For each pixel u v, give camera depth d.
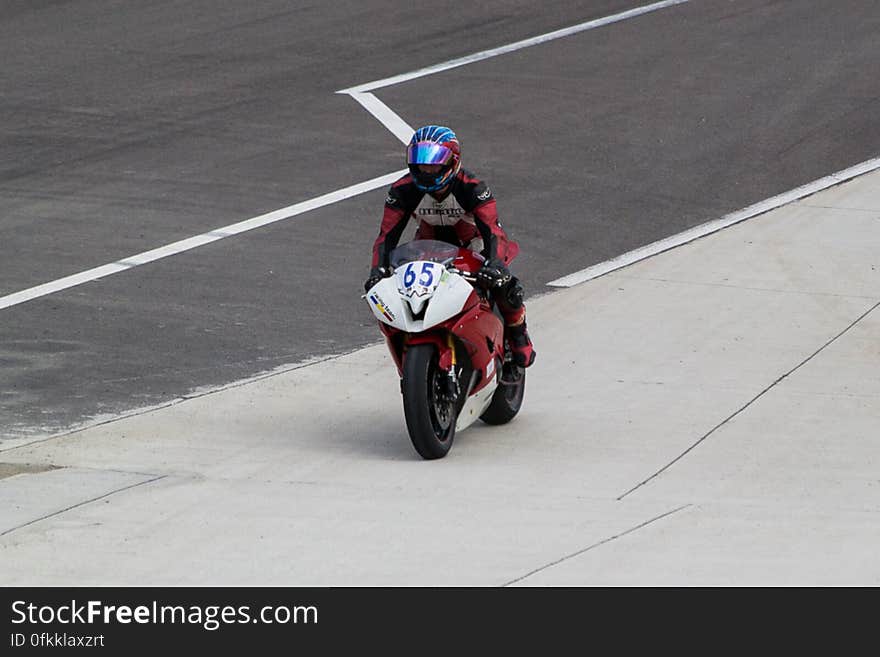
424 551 28.59
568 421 38.38
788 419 37.97
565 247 55.78
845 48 86.31
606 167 66.25
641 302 49.53
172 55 86.81
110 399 40.03
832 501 31.70
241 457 35.25
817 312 48.31
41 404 39.53
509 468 34.34
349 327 47.16
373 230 58.28
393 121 73.69
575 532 29.66
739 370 42.53
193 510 31.30
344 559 28.23
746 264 53.75
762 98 77.06
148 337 45.75
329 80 81.38
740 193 63.00
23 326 46.81
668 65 83.44
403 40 90.12
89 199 62.28
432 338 34.75
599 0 100.19
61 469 34.31
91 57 86.44
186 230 58.03
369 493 32.44
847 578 26.95
